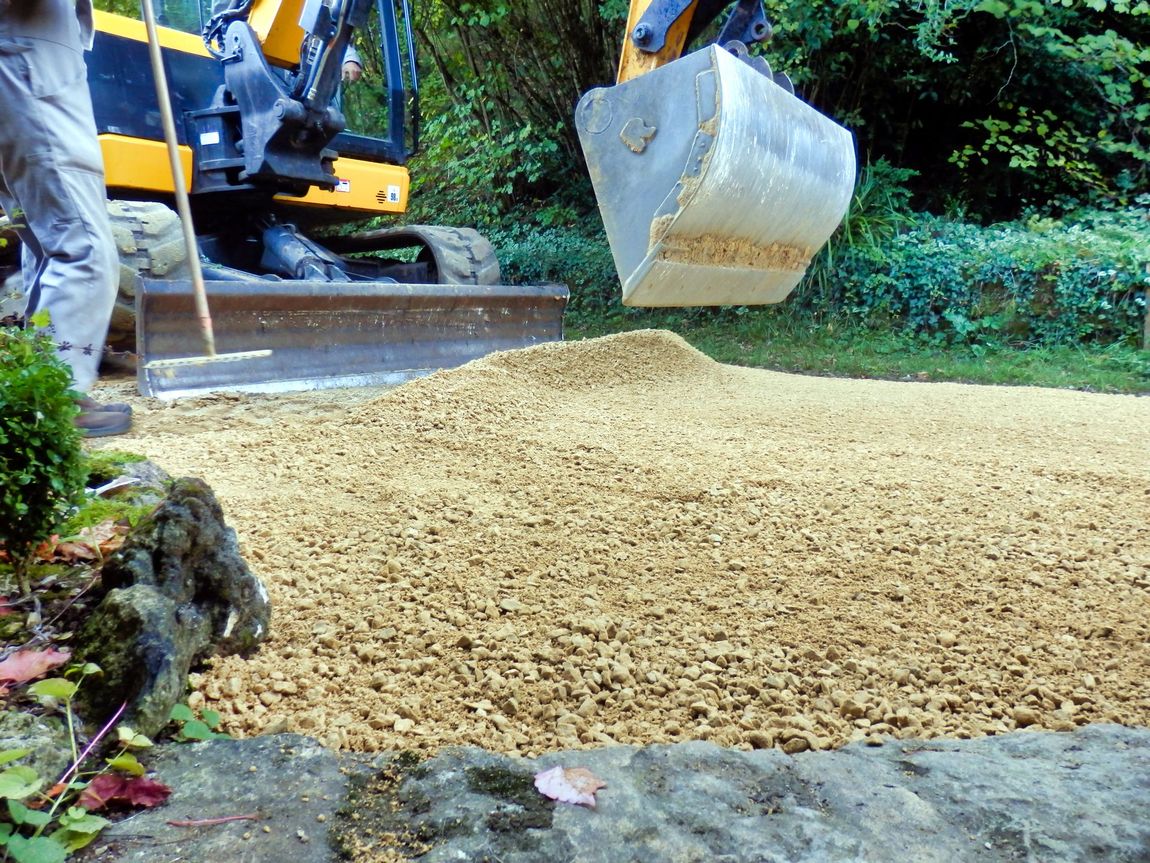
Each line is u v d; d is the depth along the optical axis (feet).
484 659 7.38
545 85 43.55
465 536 10.04
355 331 20.56
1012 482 12.50
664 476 12.29
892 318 34.30
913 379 28.19
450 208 47.06
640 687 7.04
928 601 8.66
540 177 44.19
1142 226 35.09
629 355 21.94
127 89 21.30
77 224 12.91
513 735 6.33
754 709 6.77
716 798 5.53
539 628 7.90
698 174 14.52
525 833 5.19
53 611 7.00
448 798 5.50
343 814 5.37
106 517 8.54
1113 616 8.43
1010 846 5.13
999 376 27.89
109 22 20.95
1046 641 7.95
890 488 12.01
